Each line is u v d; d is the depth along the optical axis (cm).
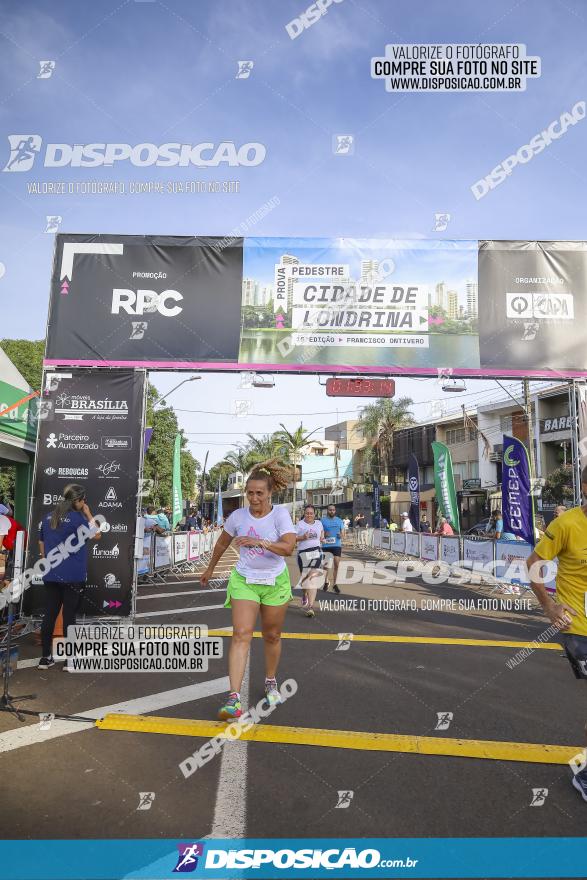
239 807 305
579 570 348
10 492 2234
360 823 292
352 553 2614
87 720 432
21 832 277
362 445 5594
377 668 593
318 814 300
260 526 456
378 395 902
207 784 330
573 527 346
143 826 285
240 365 867
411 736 408
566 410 3058
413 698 494
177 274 876
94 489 815
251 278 887
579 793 326
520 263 909
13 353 2352
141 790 321
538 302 903
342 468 5866
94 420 831
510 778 345
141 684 529
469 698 496
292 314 884
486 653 666
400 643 714
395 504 4131
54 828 281
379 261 900
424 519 4006
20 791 317
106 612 796
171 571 1537
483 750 385
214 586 1274
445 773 350
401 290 897
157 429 3384
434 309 895
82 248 870
